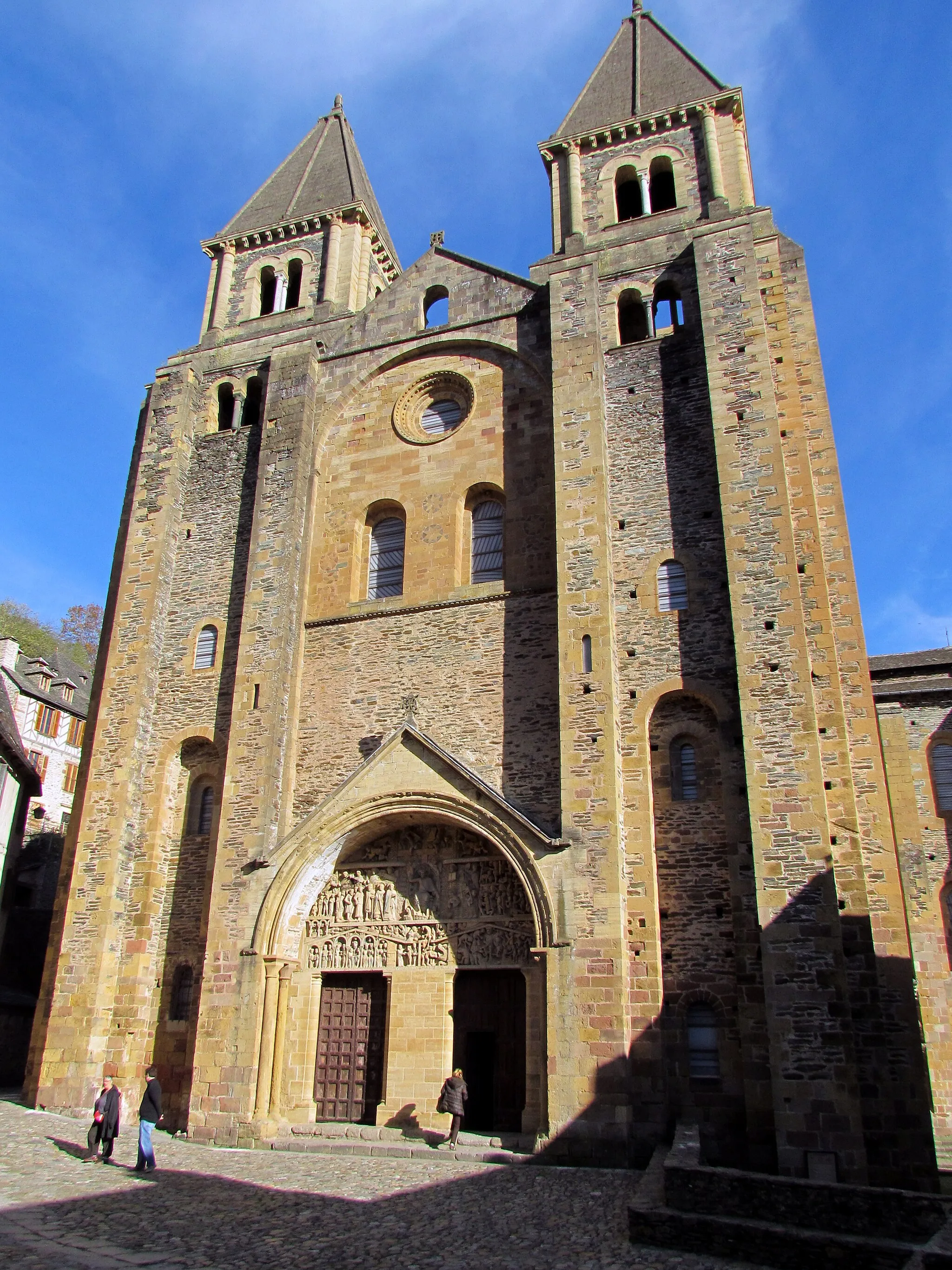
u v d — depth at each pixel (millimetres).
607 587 25359
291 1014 25422
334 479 31750
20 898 47531
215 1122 23484
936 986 29531
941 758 32688
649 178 33500
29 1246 13234
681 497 26781
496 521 29594
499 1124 23250
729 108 33094
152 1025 26625
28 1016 38594
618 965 21641
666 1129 20656
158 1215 15562
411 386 32000
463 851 25406
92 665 73750
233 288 38281
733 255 28297
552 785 24875
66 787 53625
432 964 24750
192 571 31922
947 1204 13359
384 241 40688
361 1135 22859
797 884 21188
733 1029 21531
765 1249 13344
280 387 32656
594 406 27656
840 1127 19141
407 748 25656
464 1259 13234
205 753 29484
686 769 24266
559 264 30484
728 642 24734
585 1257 13430
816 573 24469
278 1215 15648
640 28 39438
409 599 28734
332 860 26125
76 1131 23078
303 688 28828
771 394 26094
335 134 43375
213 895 25938
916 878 30922
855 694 23469
